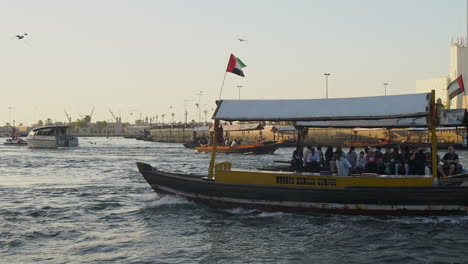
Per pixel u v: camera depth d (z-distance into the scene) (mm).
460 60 93938
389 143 68688
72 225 16484
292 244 13859
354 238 14312
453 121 15508
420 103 15094
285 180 16938
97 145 108750
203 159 54781
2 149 82250
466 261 12320
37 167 42562
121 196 23125
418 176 16125
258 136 96250
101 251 13312
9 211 19031
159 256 12820
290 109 16531
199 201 18219
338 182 16359
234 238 14500
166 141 136625
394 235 14531
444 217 15953
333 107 16156
